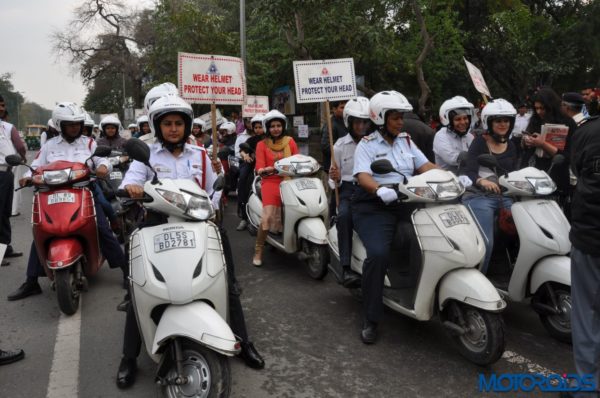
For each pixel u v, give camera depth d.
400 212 3.97
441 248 3.38
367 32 10.58
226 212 9.28
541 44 17.36
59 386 3.27
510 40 16.39
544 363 3.50
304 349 3.76
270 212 5.70
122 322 4.32
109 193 5.86
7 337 4.02
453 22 15.13
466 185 3.67
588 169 2.81
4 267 5.92
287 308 4.57
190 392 2.79
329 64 5.83
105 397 3.13
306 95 5.80
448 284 3.42
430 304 3.57
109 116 7.78
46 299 4.88
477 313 3.38
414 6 11.82
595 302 2.84
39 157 4.84
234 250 6.64
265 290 5.07
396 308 3.78
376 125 4.01
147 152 2.93
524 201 3.91
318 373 3.39
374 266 3.68
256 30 14.66
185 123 3.29
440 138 4.89
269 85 15.07
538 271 3.78
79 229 4.39
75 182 4.50
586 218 2.82
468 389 3.18
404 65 12.92
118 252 4.89
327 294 4.95
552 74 17.09
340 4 10.49
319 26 10.59
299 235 5.41
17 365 3.56
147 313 2.88
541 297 3.91
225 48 15.16
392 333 4.03
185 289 2.75
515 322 4.21
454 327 3.44
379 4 12.13
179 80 5.84
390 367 3.47
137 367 3.48
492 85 20.89
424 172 3.87
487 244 4.04
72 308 4.39
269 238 5.95
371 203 3.94
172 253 2.81
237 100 6.21
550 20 18.83
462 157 4.33
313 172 5.62
